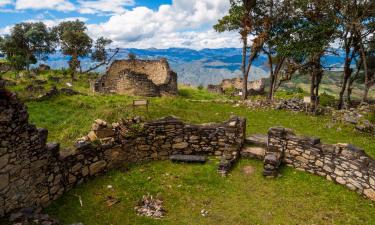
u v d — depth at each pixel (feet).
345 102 116.78
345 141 59.47
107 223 31.17
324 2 90.43
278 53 98.99
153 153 45.70
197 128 46.85
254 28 105.81
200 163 44.93
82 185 37.81
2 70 169.17
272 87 111.65
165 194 36.83
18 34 258.37
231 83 211.00
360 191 36.78
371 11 88.38
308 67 104.63
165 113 67.41
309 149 42.24
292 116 77.82
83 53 262.26
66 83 148.46
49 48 283.38
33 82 123.95
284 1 99.55
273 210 34.09
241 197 36.63
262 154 45.65
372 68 137.28
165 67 150.92
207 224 31.58
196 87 190.39
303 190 38.17
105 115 62.59
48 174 33.37
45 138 33.19
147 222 31.45
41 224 27.12
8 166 28.86
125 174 41.06
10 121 28.60
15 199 29.84
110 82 141.90
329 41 91.91
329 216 33.04
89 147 38.37
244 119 48.55
